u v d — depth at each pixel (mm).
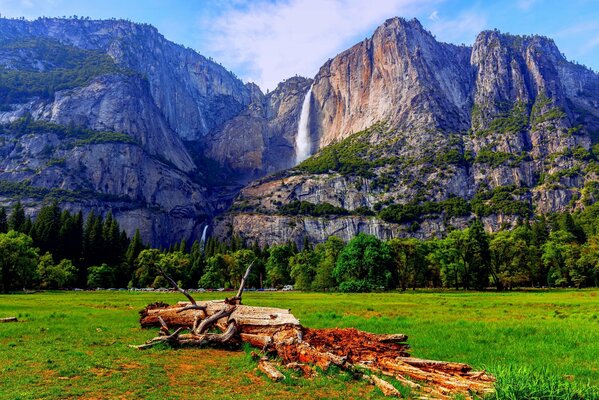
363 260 97438
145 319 25250
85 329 25125
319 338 17500
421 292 93312
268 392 12117
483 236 104938
